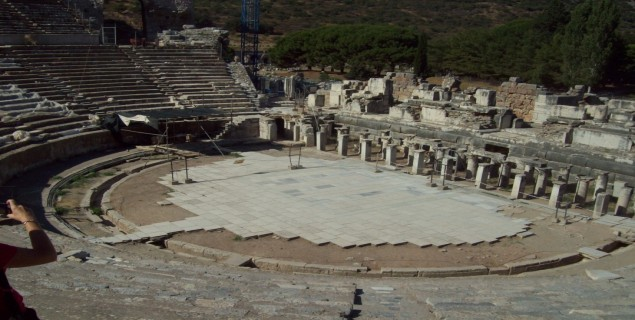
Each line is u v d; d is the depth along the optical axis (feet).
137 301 27.40
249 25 175.32
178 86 136.26
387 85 137.49
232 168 98.07
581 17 204.85
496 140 105.50
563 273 58.08
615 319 29.50
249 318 24.89
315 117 126.62
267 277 47.24
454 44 252.01
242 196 80.94
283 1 447.42
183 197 79.92
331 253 61.00
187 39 167.02
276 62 275.18
